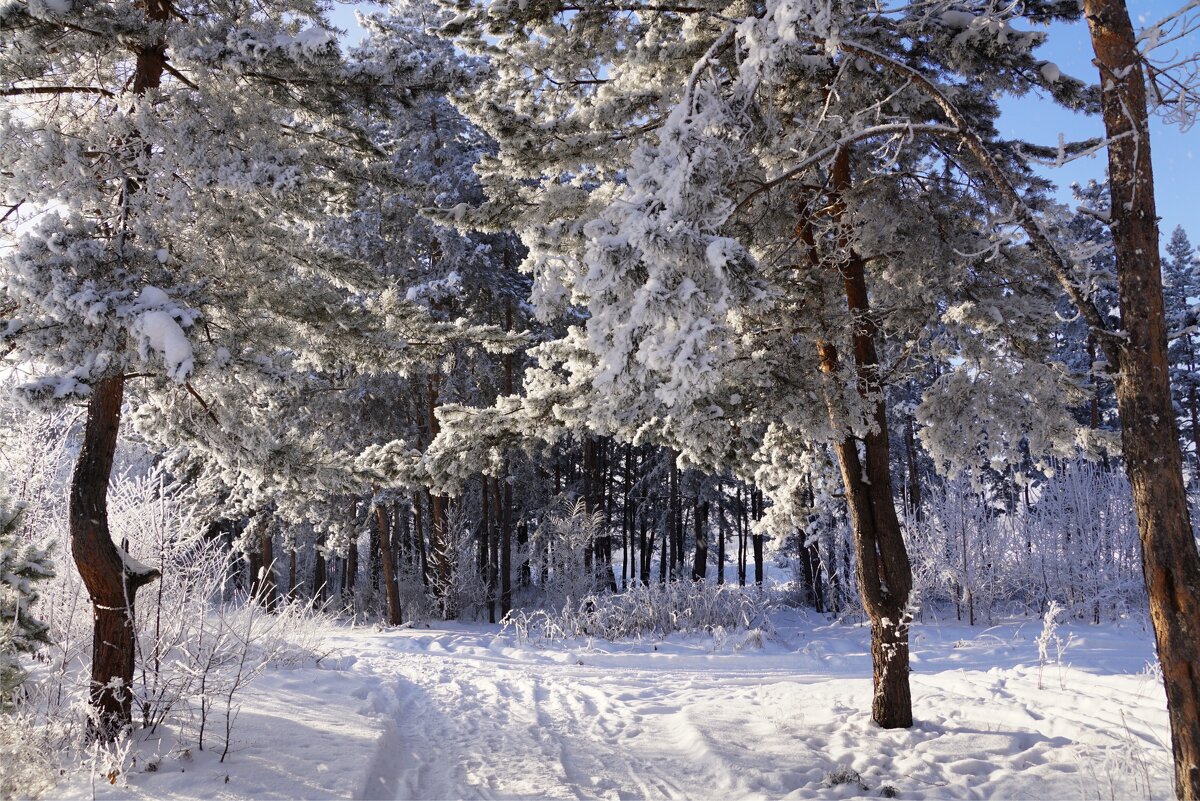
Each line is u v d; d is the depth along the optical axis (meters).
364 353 10.03
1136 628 18.36
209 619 9.09
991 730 7.34
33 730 5.59
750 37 5.03
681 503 32.94
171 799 5.21
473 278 23.31
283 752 6.47
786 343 8.12
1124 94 5.13
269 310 8.47
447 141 22.70
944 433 8.27
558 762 7.09
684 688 10.94
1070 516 22.38
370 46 16.95
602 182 8.85
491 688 11.12
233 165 6.91
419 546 27.58
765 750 7.02
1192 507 22.86
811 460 9.47
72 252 6.29
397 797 6.06
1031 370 7.84
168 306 6.47
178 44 7.11
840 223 8.01
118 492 10.73
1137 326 5.05
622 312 4.77
